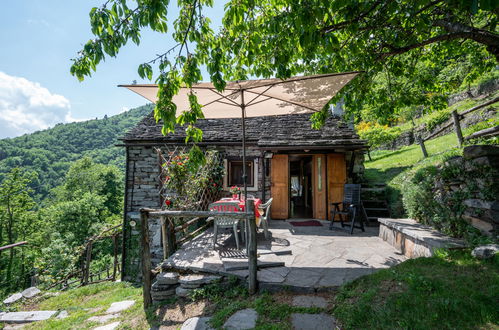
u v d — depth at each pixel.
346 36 4.47
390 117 6.11
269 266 3.86
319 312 2.71
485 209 3.35
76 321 4.01
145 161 9.04
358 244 5.12
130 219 8.89
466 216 3.67
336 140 7.50
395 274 2.92
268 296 3.17
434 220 4.34
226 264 3.84
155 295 3.76
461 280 2.51
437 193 4.41
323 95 4.47
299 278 3.42
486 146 3.37
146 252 3.91
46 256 14.95
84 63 2.99
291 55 3.65
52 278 9.50
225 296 3.43
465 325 1.95
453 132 12.79
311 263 4.00
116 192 35.19
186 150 8.73
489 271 2.58
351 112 6.29
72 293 6.38
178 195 6.11
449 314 2.09
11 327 4.31
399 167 10.20
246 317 2.80
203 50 3.29
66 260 13.14
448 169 4.14
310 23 2.46
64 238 22.70
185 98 4.79
